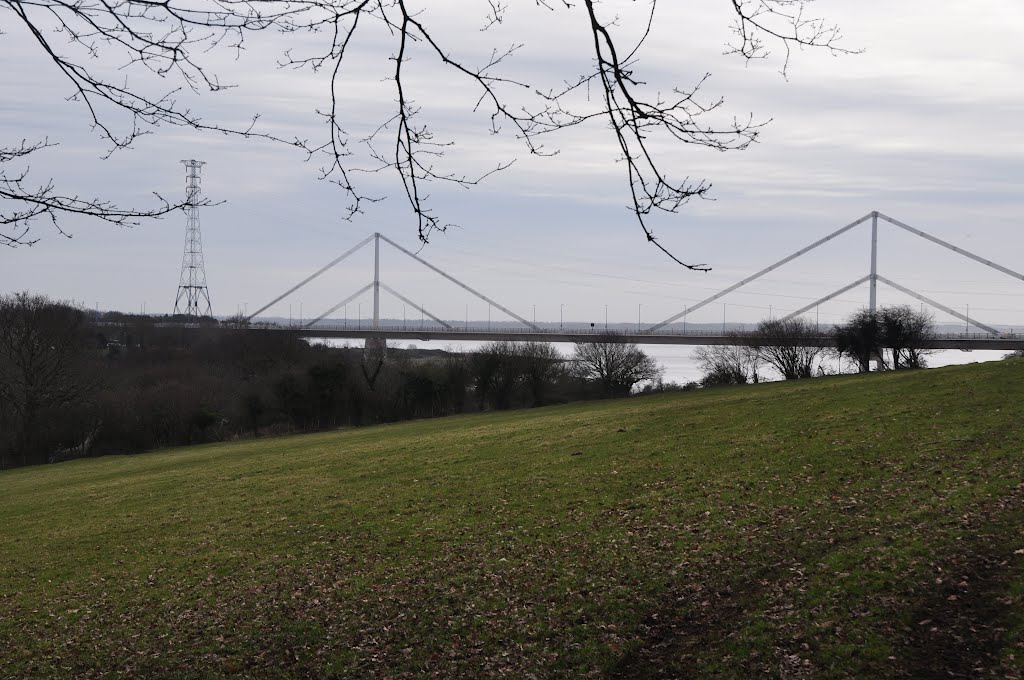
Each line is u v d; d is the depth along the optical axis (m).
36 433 60.00
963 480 21.19
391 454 39.62
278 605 18.72
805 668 13.11
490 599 17.64
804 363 84.00
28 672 16.41
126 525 29.19
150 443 63.28
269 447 52.22
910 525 18.11
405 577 19.67
